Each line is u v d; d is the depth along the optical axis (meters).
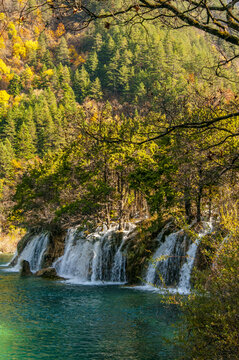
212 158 8.07
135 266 31.31
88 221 40.75
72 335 15.67
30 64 192.62
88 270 33.91
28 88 180.25
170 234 29.81
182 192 27.00
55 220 41.78
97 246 34.72
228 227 9.88
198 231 26.14
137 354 13.20
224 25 7.54
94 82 146.00
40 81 179.00
